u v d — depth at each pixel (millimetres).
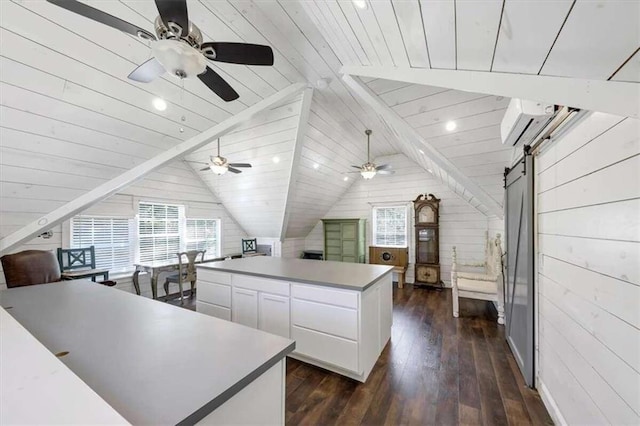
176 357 941
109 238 4219
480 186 3225
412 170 5797
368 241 6312
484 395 2025
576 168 1433
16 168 2262
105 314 1388
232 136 4117
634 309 990
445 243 5438
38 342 953
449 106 2258
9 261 2613
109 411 604
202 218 5559
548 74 1048
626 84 884
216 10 1919
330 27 1866
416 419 1788
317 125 3920
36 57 1739
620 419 1073
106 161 2682
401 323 3506
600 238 1215
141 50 1955
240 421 856
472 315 3811
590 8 656
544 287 1927
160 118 2578
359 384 2166
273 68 2646
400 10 1148
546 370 1896
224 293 2900
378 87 2357
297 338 2393
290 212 5617
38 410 599
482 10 882
